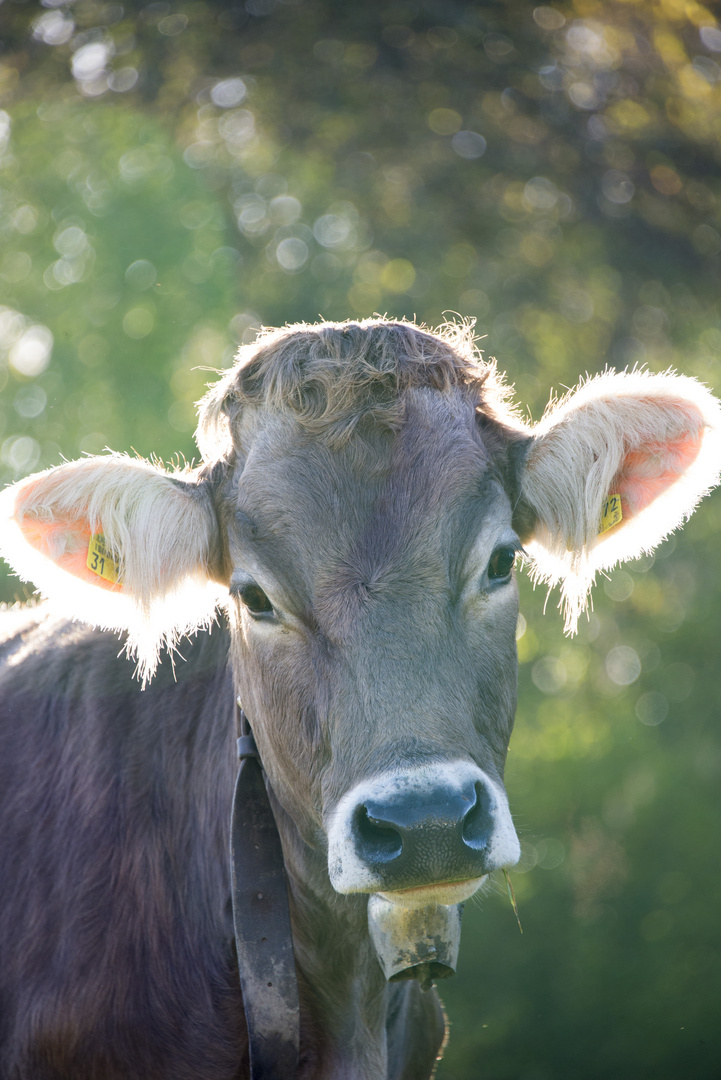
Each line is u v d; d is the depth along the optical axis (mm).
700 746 24656
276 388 6156
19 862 6992
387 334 6363
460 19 22234
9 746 7398
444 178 26266
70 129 25141
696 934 23188
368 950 6641
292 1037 6219
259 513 5922
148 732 7148
